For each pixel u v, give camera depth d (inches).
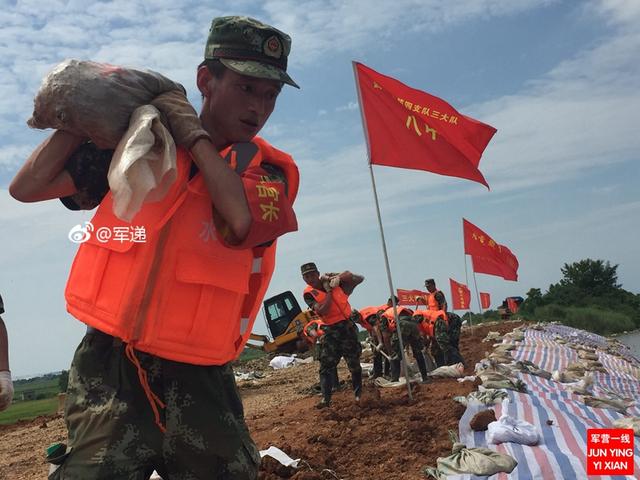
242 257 84.7
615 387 465.1
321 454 241.3
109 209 80.9
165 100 76.3
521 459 209.0
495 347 674.8
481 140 339.0
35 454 354.6
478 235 705.6
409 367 476.1
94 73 73.2
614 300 1962.4
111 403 80.4
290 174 88.7
